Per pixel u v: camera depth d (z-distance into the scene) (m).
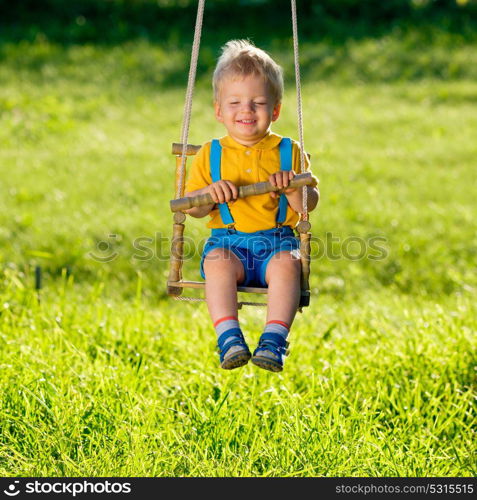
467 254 22.58
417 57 45.34
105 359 13.98
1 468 11.03
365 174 30.16
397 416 12.74
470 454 12.05
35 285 17.39
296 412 11.98
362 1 49.97
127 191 27.78
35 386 12.62
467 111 38.91
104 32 47.84
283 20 48.81
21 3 49.28
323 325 16.69
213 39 47.12
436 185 28.91
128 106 39.69
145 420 12.02
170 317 16.86
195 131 35.97
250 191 9.45
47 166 30.61
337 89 42.22
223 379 13.66
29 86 41.16
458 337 14.80
